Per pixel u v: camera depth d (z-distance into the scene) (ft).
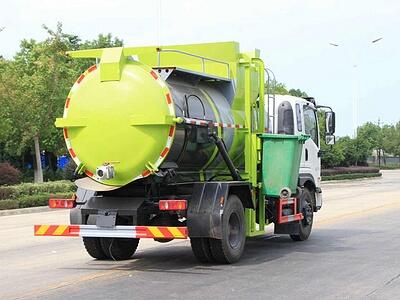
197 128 33.37
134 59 33.58
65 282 29.71
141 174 32.40
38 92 106.73
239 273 31.55
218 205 33.06
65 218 69.82
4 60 111.86
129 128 32.19
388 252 38.52
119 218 33.94
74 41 145.38
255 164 38.34
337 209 72.54
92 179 33.63
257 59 39.01
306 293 26.63
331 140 50.80
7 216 75.72
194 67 38.42
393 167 312.09
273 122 43.27
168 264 34.91
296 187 40.78
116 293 26.94
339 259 35.91
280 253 38.65
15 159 141.49
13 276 31.89
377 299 25.50
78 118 33.17
